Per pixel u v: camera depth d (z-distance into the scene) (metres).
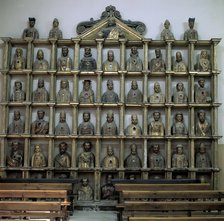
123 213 7.93
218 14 11.41
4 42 11.02
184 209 6.68
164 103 10.85
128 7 11.45
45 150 10.98
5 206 6.56
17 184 9.20
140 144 11.01
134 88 10.99
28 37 11.00
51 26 11.41
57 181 10.02
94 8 11.47
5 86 10.91
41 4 11.48
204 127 10.84
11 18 11.45
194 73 10.85
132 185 8.90
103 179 10.88
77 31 11.29
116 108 11.12
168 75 10.91
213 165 10.70
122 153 10.77
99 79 10.95
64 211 7.18
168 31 11.06
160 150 11.00
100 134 10.84
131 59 11.02
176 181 9.97
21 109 11.13
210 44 11.05
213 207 6.71
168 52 10.95
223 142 10.99
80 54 11.27
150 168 10.67
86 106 11.02
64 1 11.48
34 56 11.23
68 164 10.74
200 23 11.40
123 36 11.02
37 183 9.48
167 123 10.83
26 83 10.97
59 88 11.16
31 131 10.89
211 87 10.96
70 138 10.86
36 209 6.60
